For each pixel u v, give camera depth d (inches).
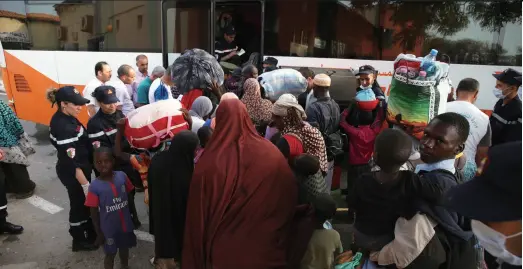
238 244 104.5
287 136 140.0
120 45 293.6
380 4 258.2
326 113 168.4
